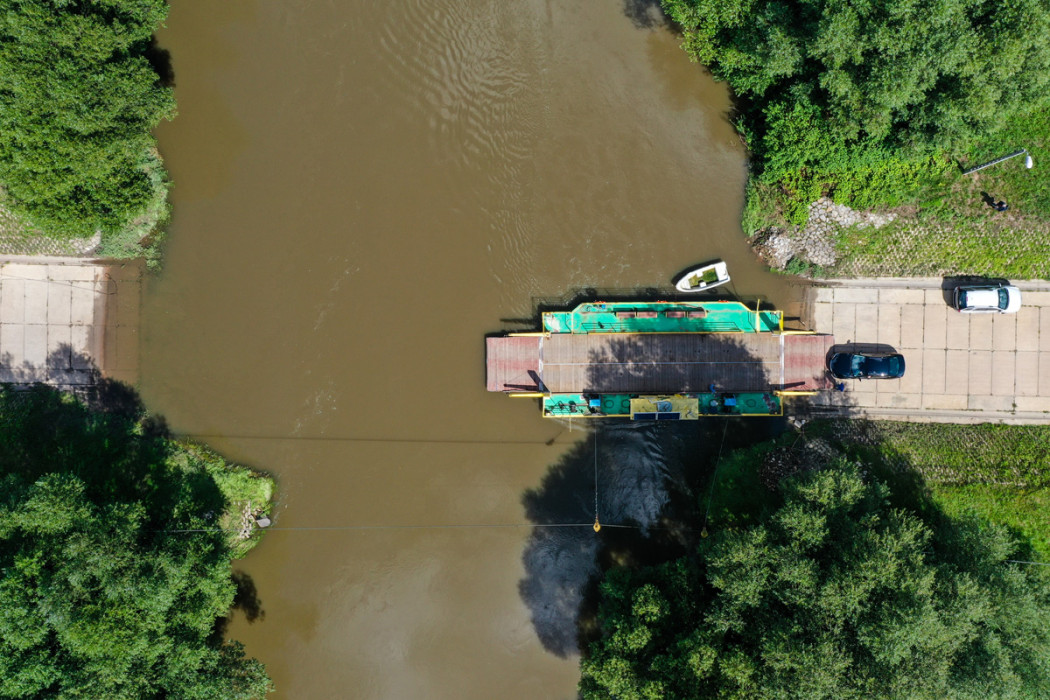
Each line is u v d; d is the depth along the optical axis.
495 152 49.72
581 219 49.59
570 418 49.81
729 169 49.69
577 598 49.59
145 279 49.56
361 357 49.69
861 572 37.19
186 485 48.53
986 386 48.41
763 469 48.28
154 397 49.59
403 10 49.72
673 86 49.41
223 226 49.69
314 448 49.88
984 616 38.97
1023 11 35.34
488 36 49.59
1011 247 47.56
